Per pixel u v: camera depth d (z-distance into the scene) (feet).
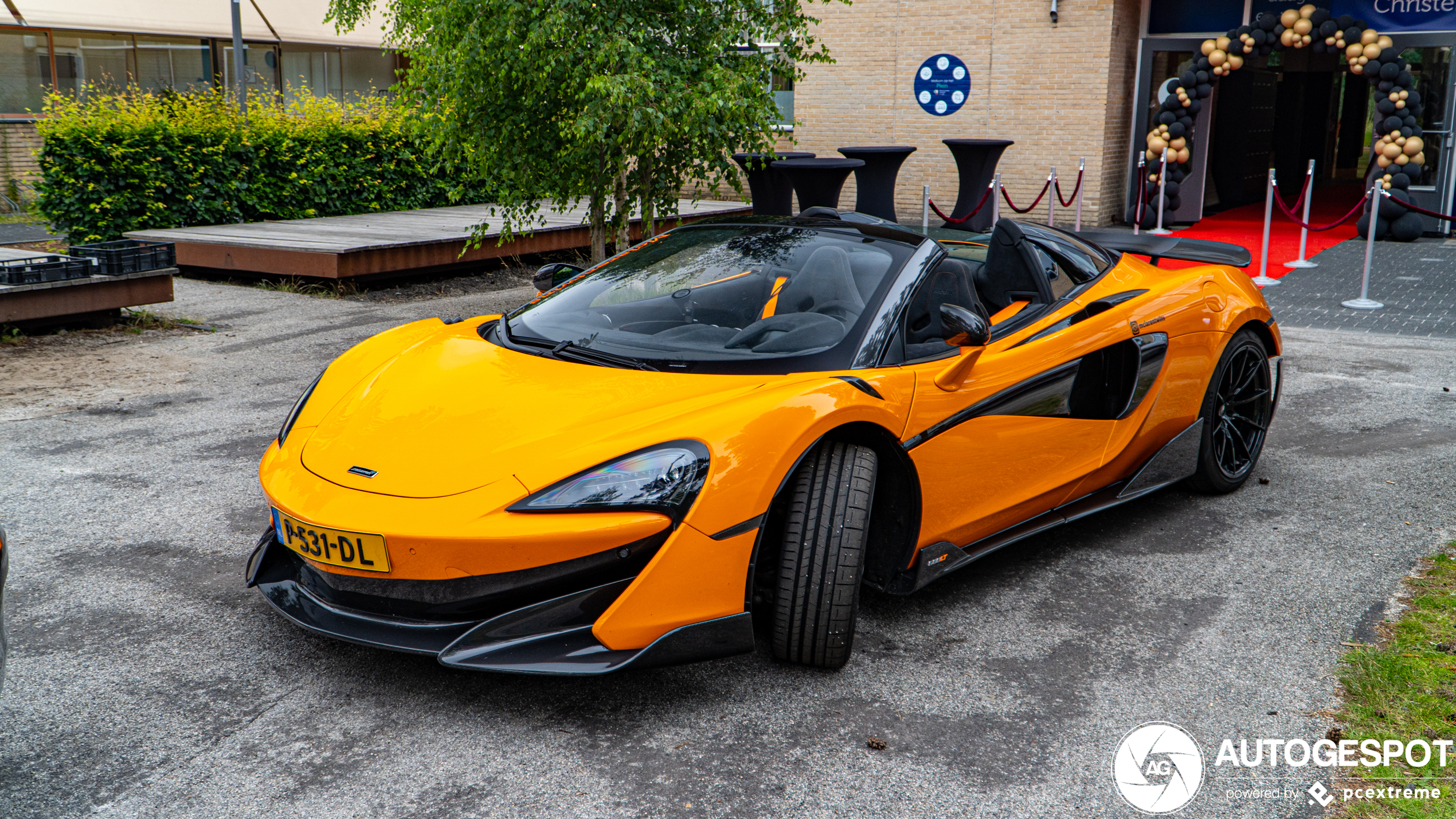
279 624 10.12
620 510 8.02
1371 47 41.68
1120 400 12.45
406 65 75.61
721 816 7.22
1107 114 47.57
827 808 7.33
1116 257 13.89
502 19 22.65
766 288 10.91
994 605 10.72
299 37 66.39
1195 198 49.37
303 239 32.63
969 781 7.66
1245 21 46.32
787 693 8.90
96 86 60.49
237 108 41.73
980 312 11.34
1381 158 42.16
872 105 52.42
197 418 17.60
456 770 7.73
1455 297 30.12
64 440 16.29
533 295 32.17
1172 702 8.80
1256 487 14.47
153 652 9.52
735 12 24.76
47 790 7.46
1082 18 46.91
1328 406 18.49
